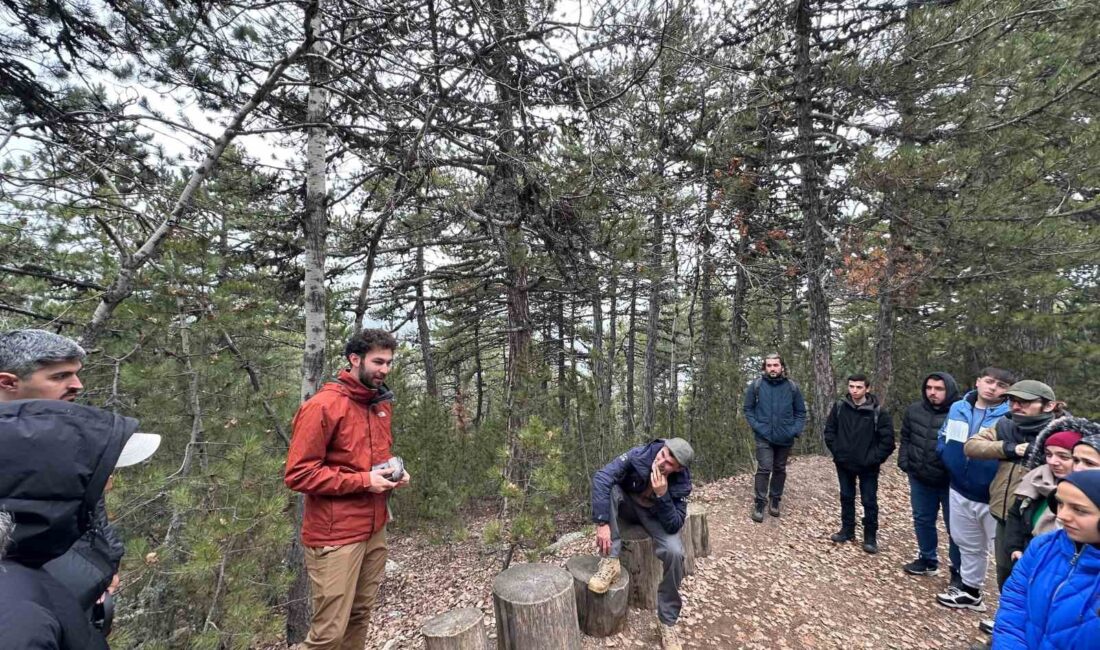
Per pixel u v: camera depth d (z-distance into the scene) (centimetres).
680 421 892
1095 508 174
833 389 884
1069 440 259
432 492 694
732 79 764
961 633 395
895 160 735
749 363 1091
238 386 602
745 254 1051
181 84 430
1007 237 777
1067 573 187
